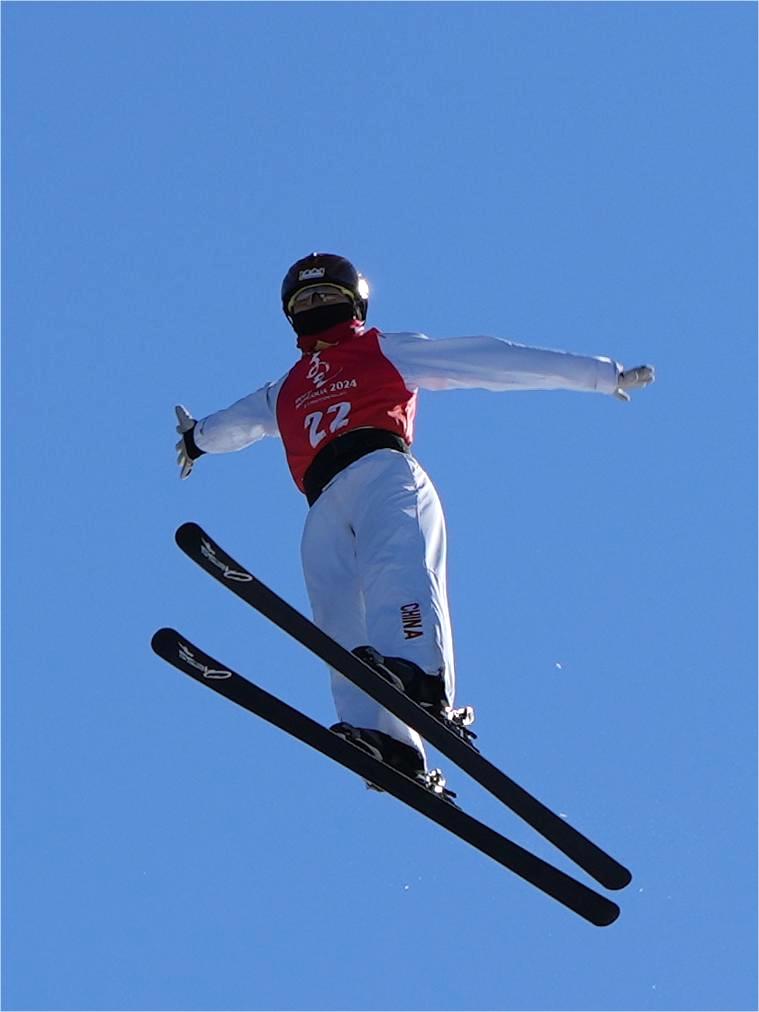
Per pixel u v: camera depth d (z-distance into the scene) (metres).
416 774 14.45
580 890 14.29
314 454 15.57
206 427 16.89
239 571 13.58
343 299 16.06
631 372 15.39
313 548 15.49
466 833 14.23
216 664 13.80
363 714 14.77
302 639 13.82
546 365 15.37
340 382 15.61
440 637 14.63
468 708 14.55
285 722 14.02
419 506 15.14
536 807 14.07
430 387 15.68
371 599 14.85
